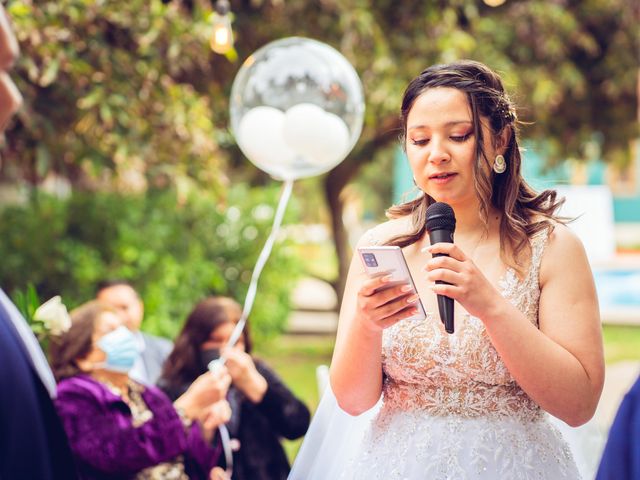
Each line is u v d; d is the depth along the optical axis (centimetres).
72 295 724
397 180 1283
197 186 624
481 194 236
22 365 185
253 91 434
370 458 250
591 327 234
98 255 737
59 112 570
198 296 773
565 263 239
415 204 267
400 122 251
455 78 237
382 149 1138
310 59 432
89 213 750
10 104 188
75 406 314
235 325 400
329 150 432
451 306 221
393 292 221
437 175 236
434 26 841
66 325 324
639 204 2183
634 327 1438
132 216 752
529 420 245
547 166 1136
